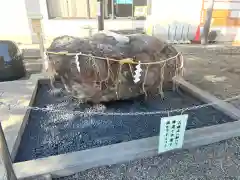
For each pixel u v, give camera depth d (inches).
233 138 119.5
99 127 133.0
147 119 141.8
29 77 203.6
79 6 344.5
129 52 143.7
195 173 96.3
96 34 171.5
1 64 186.7
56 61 146.0
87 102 155.8
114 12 354.9
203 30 343.9
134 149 103.8
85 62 135.6
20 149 113.1
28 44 315.6
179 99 168.7
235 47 337.4
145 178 93.9
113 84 140.9
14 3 317.1
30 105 148.4
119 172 96.8
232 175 95.0
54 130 129.6
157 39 162.1
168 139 101.3
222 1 357.4
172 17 357.7
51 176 90.9
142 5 357.7
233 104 154.4
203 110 151.8
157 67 147.3
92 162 96.8
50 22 336.2
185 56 287.0
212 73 228.5
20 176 87.9
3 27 327.0
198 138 112.2
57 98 167.2
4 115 131.7
